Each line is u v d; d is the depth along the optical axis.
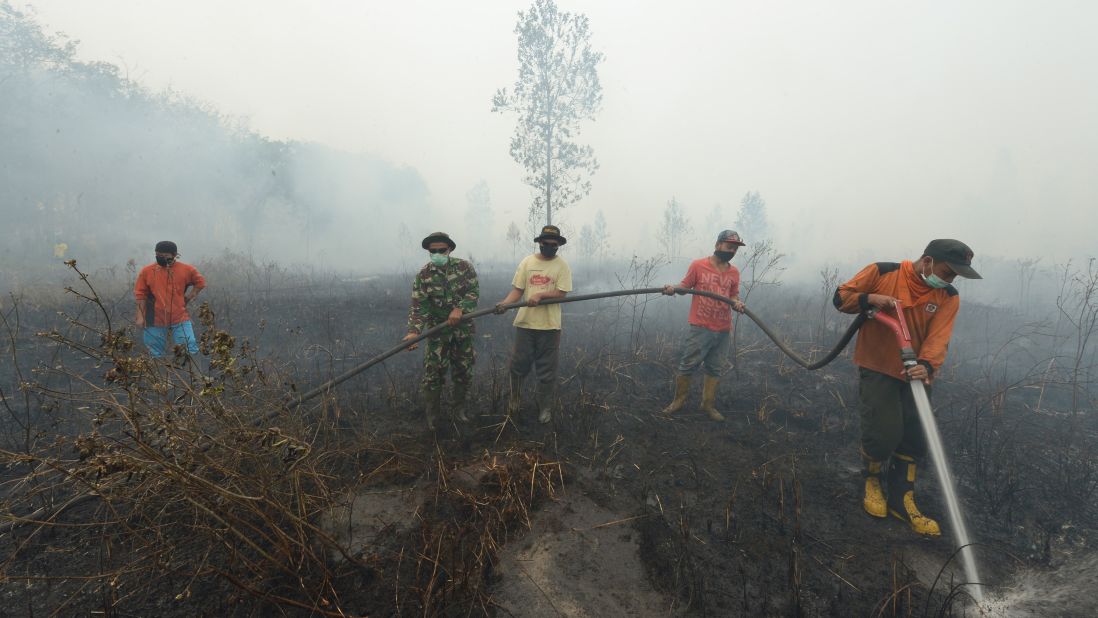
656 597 2.10
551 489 2.79
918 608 2.07
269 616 1.90
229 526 1.96
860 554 2.40
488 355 5.77
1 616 1.89
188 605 1.95
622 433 3.68
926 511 2.80
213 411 2.15
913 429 2.67
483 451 3.25
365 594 2.02
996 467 3.13
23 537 2.29
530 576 2.19
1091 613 2.04
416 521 2.50
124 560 2.15
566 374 5.05
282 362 5.25
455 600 1.99
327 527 2.43
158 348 4.43
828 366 5.47
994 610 2.07
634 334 6.83
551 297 3.52
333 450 3.11
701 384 4.93
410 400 4.21
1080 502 2.89
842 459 3.42
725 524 2.60
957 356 6.01
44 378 4.35
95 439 1.82
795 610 2.00
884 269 2.71
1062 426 3.97
